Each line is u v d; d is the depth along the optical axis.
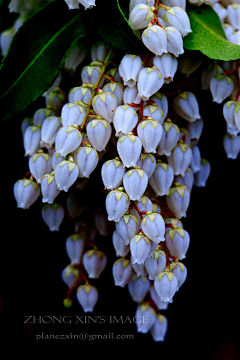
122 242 0.21
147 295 0.24
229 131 0.21
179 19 0.20
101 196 0.22
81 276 0.23
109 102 0.20
